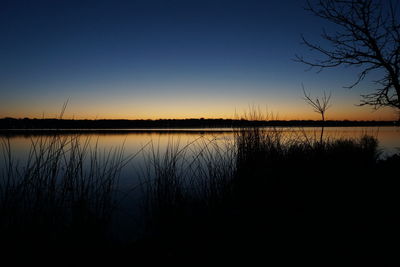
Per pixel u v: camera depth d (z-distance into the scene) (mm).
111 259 2715
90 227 3045
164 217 3822
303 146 6297
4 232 2707
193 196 4457
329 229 2838
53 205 3004
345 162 6723
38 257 2617
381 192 4023
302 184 4633
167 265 2516
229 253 2590
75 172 3377
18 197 2924
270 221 3273
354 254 2264
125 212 4477
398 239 2445
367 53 4133
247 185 4453
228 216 3574
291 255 2381
